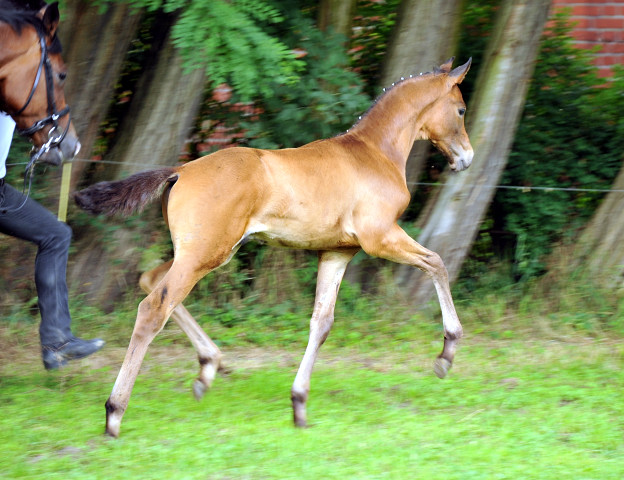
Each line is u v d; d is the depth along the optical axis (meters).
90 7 8.59
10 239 8.84
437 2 8.98
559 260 9.59
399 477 5.05
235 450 5.51
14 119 6.03
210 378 6.57
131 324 8.61
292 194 6.10
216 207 5.80
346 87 8.87
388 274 9.28
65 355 6.43
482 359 7.86
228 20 7.18
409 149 7.11
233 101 8.66
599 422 6.05
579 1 11.76
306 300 9.33
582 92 10.32
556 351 8.04
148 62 9.30
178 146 9.02
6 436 5.74
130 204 5.91
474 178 9.10
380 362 7.87
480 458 5.38
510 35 8.85
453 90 7.27
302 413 6.11
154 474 5.11
